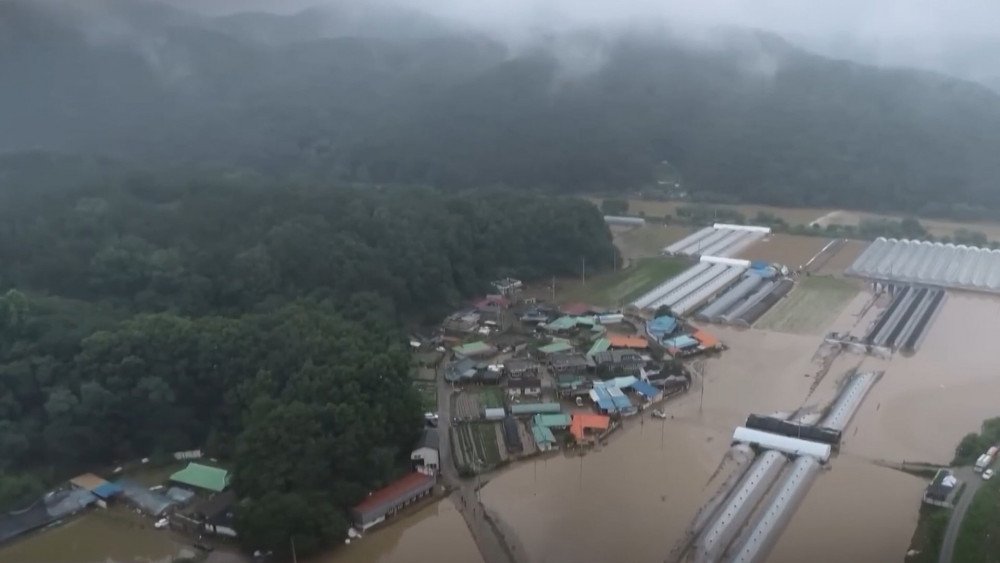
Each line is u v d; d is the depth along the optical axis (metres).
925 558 68.44
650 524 75.94
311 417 81.06
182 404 95.75
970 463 84.75
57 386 91.38
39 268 113.44
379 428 84.38
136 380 92.75
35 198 134.25
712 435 94.25
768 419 94.38
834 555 70.12
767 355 118.44
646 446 92.19
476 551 73.88
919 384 107.00
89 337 94.31
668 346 120.88
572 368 112.00
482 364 113.00
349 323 105.56
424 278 134.50
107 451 92.12
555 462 89.31
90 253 118.94
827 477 84.12
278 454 78.75
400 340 115.12
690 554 70.94
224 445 92.75
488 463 88.88
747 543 71.38
